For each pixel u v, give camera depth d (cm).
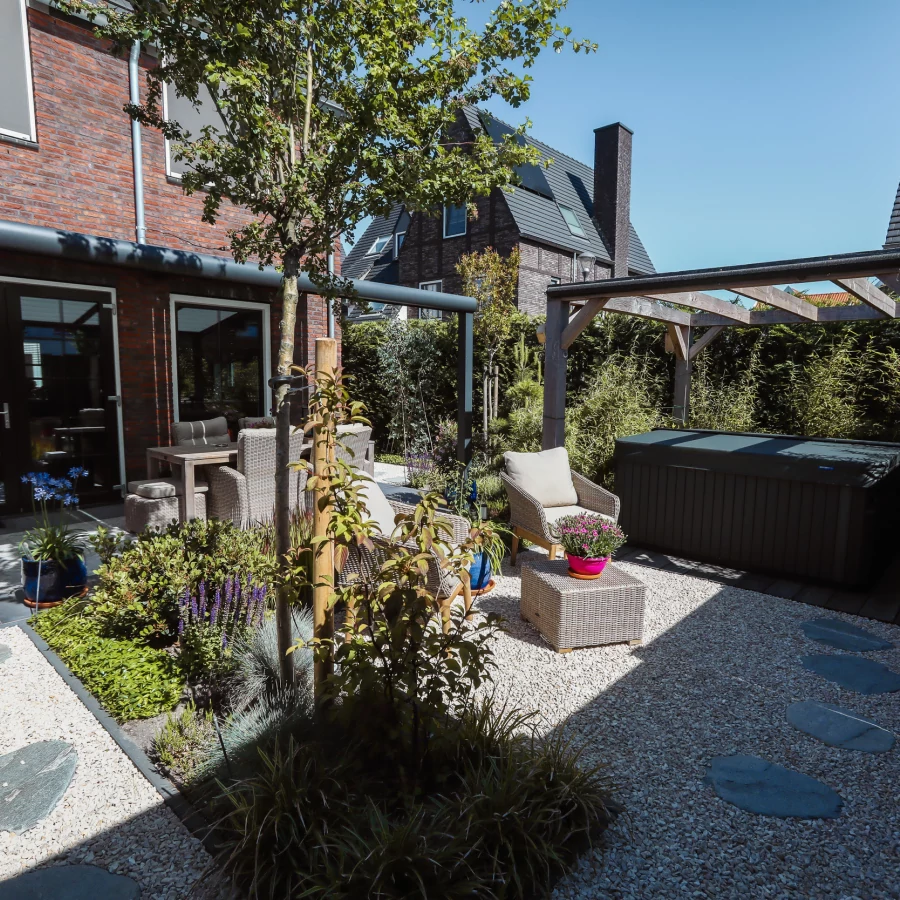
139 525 503
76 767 239
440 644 222
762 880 191
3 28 570
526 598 389
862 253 405
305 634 304
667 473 532
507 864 185
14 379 580
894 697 304
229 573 339
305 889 178
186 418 709
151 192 664
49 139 590
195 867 191
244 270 529
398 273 1762
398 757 222
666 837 208
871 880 192
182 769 234
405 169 251
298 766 213
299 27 237
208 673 298
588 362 874
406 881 175
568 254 1620
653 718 283
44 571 375
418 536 233
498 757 224
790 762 252
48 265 590
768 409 766
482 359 946
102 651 311
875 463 427
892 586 464
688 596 445
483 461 752
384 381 1061
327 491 247
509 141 281
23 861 194
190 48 239
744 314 732
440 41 258
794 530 466
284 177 251
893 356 662
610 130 1738
